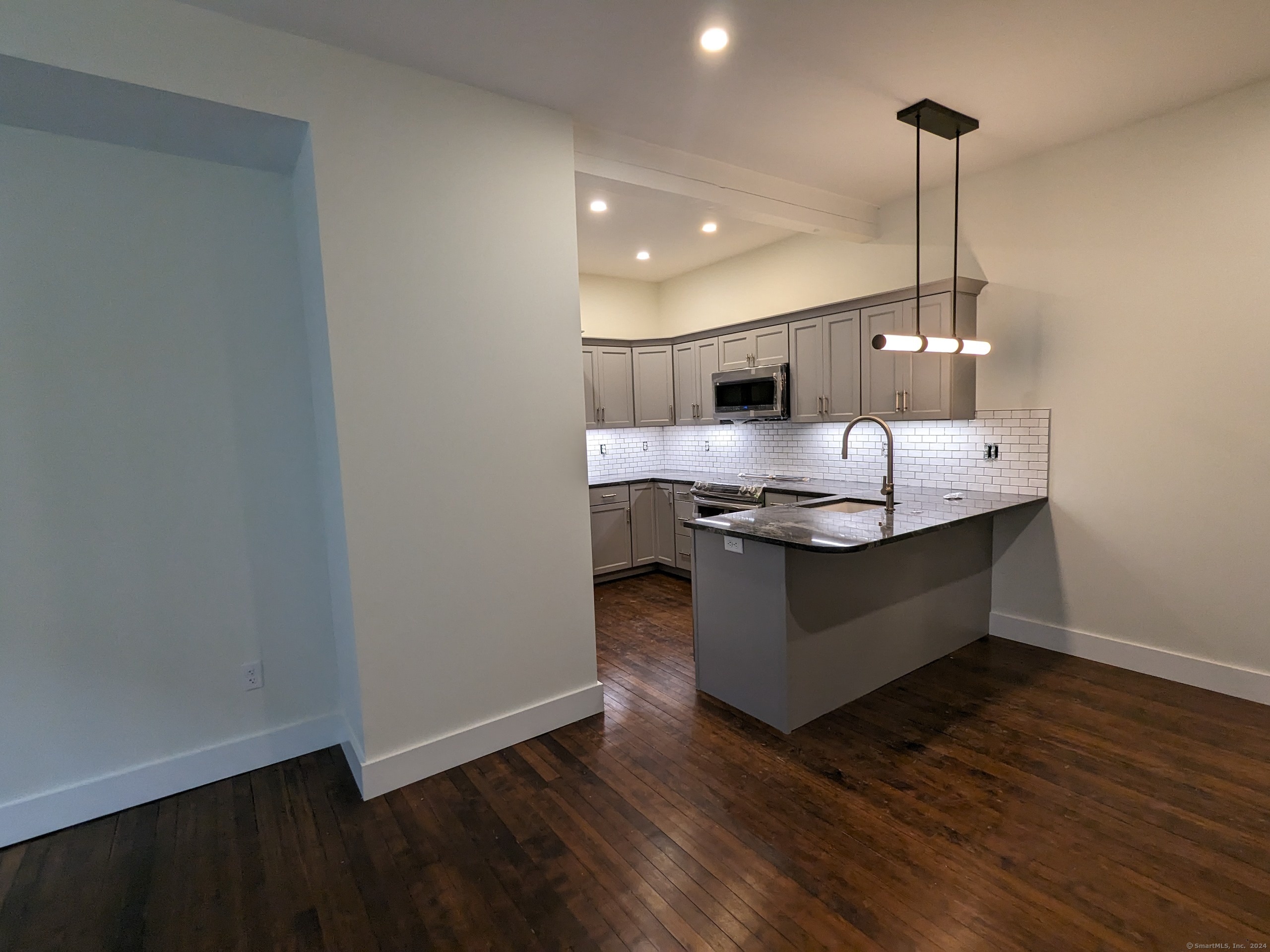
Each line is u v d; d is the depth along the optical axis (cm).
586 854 198
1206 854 187
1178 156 281
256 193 245
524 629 266
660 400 552
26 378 209
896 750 250
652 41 214
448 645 246
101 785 225
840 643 284
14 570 210
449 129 235
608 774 241
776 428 502
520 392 258
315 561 265
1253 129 260
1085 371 319
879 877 183
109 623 226
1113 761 236
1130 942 158
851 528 270
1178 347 288
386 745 234
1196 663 293
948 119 279
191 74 187
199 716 244
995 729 263
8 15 163
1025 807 211
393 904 180
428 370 234
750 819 211
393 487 229
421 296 231
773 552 261
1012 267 341
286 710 263
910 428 404
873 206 404
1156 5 200
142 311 226
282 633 260
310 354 255
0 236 203
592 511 510
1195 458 287
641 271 556
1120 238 301
